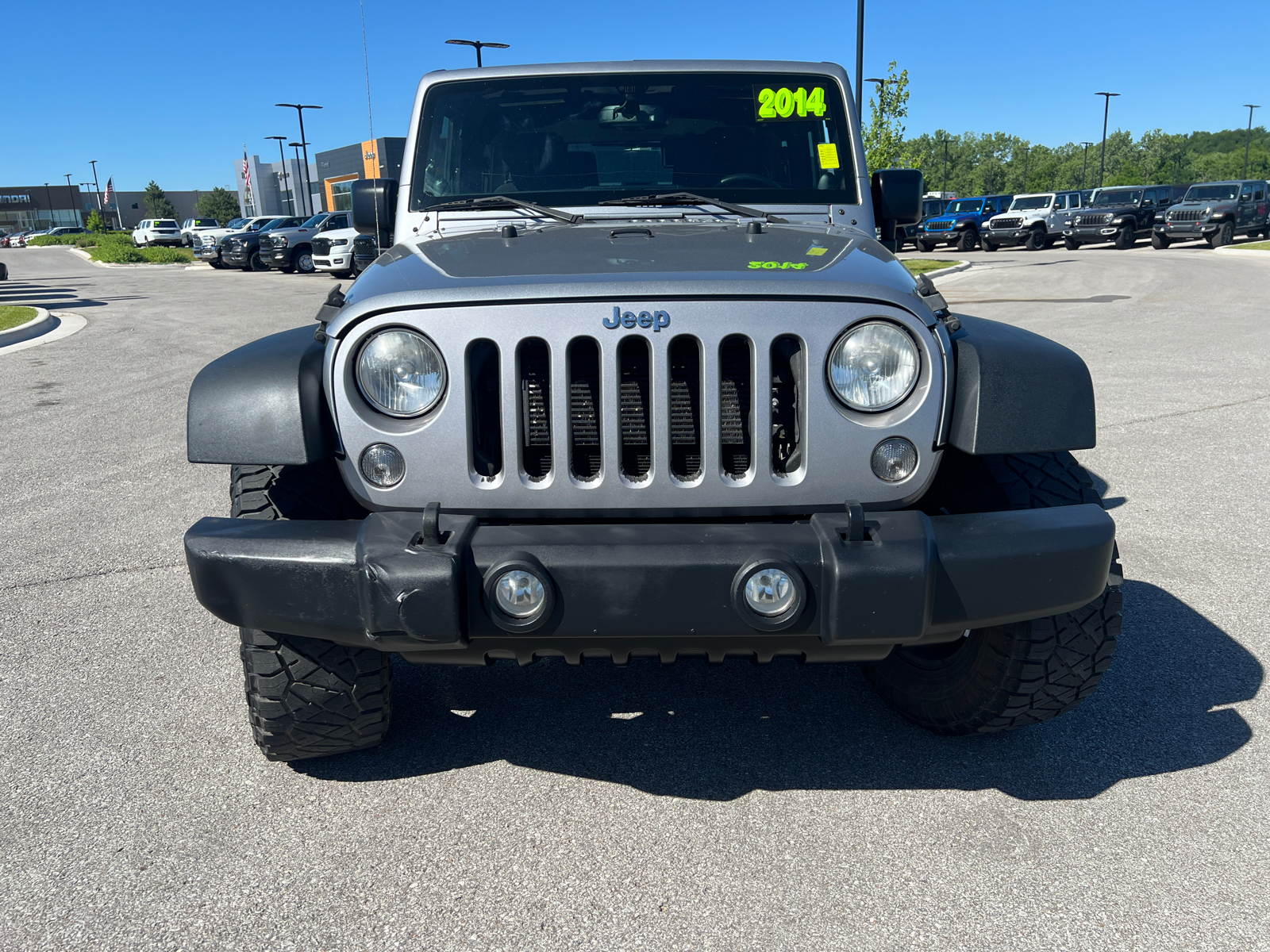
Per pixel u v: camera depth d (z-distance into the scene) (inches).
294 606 86.2
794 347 88.7
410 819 100.8
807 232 119.1
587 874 91.7
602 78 141.2
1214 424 262.8
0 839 97.3
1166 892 87.5
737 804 102.5
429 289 88.1
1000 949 81.1
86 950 82.5
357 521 89.8
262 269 1240.2
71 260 1856.5
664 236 114.1
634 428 90.0
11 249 2893.7
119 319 608.7
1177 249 1212.5
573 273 90.7
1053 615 92.0
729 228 122.3
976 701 106.0
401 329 88.0
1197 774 105.9
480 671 134.3
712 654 88.9
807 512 89.7
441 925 85.1
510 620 82.8
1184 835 95.5
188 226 2129.7
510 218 132.8
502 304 86.9
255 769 110.2
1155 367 347.6
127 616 152.3
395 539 84.4
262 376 90.6
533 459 91.4
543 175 138.2
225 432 89.5
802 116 140.1
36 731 118.0
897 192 139.5
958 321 92.0
